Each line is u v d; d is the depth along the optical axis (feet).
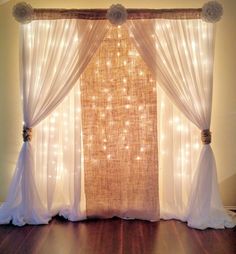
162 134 11.76
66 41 11.30
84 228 10.77
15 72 12.36
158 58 11.25
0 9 12.30
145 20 11.23
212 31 11.14
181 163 11.63
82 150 11.69
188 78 11.22
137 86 11.52
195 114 11.21
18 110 12.42
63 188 11.96
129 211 11.62
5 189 12.59
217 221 10.87
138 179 11.62
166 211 11.68
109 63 11.55
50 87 11.34
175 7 12.07
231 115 12.13
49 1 12.17
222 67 12.09
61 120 11.90
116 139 11.64
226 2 12.03
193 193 11.13
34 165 11.49
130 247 9.25
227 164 12.22
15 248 9.19
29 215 11.12
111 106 11.60
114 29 11.50
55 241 9.68
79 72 11.28
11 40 12.34
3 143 12.53
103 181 11.69
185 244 9.46
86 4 12.12
